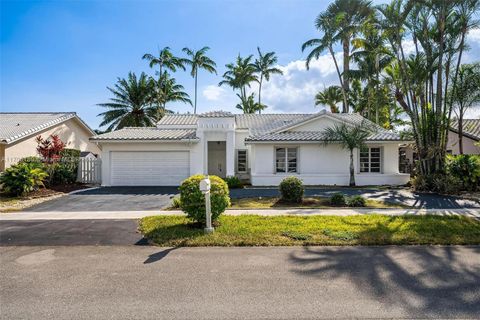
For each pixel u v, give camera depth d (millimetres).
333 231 7156
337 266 5168
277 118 25328
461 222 8047
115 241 6750
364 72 27828
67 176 17562
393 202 11859
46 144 17484
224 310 3738
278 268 5098
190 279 4664
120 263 5371
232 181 17125
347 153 18641
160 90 40156
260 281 4578
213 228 7355
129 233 7398
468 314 3600
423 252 5852
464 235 6816
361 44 26750
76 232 7500
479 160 14734
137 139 17984
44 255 5812
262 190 15898
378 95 29031
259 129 22234
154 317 3584
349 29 27359
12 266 5234
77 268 5133
